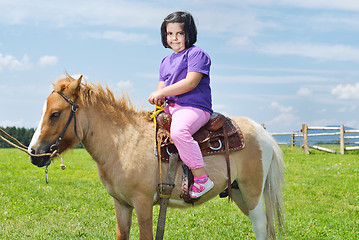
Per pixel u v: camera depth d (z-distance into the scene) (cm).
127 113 368
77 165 1316
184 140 341
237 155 385
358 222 637
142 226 345
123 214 368
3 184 904
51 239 502
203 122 366
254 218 399
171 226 594
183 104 362
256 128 410
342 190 932
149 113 380
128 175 341
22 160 1422
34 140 327
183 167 356
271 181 415
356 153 1927
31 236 512
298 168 1318
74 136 341
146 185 344
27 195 790
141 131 360
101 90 360
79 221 607
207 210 705
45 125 329
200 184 349
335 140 1997
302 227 601
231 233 554
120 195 351
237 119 414
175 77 368
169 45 381
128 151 346
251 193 396
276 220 419
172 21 370
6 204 709
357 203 801
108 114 355
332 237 543
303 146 2178
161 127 361
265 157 404
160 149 351
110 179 349
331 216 680
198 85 367
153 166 348
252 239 536
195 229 582
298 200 823
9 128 3011
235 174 385
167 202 353
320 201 827
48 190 847
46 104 333
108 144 348
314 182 1032
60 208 698
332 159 1609
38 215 645
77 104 341
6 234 515
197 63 357
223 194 412
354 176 1145
